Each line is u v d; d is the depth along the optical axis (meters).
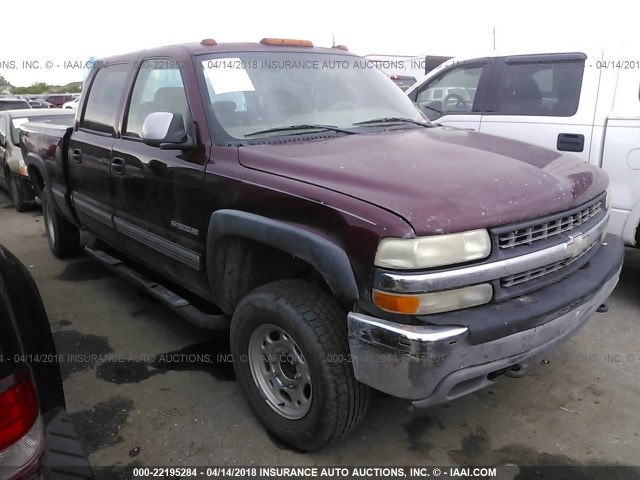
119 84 4.15
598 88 4.56
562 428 2.91
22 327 1.94
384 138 3.14
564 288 2.51
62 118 9.26
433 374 2.14
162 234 3.46
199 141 3.08
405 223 2.12
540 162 2.88
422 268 2.11
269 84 3.40
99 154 4.12
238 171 2.80
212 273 3.03
